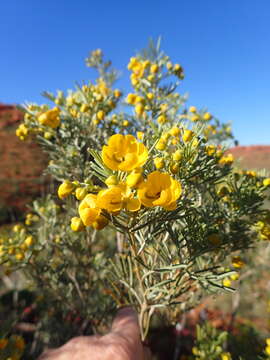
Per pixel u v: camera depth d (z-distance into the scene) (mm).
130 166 91
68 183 110
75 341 158
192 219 137
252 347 314
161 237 156
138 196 88
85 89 208
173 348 432
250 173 170
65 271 254
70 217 235
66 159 200
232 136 290
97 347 150
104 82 349
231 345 327
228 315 576
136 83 240
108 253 289
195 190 152
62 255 256
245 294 590
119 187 91
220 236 139
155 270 121
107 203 89
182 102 268
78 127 204
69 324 290
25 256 228
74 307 259
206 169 125
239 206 157
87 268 252
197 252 136
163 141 112
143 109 209
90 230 248
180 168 116
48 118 181
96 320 254
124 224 111
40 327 352
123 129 210
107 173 102
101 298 269
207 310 513
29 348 359
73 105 209
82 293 257
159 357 419
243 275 406
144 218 116
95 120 200
